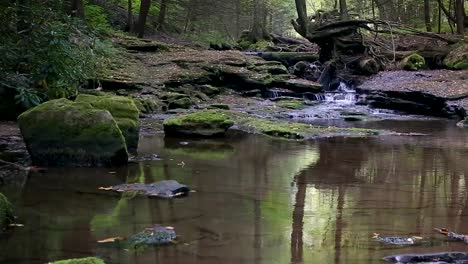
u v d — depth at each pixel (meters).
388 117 14.85
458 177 6.96
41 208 5.20
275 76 19.02
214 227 4.64
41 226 4.62
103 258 3.84
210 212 5.13
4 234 4.39
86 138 7.33
